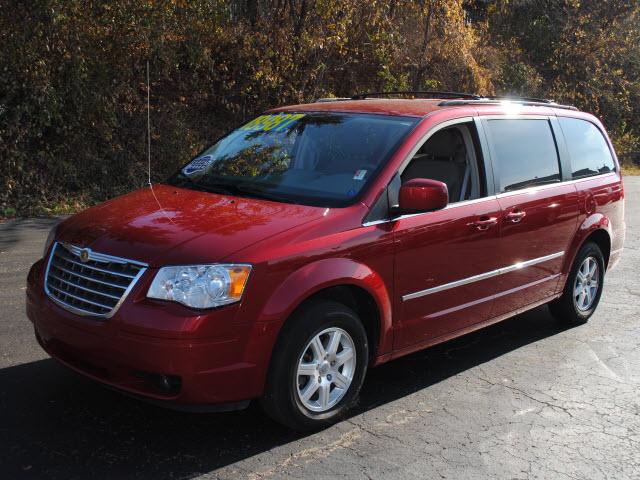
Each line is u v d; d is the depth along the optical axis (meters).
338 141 4.75
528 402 4.66
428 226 4.48
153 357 3.45
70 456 3.61
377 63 17.22
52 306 3.86
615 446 4.11
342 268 3.94
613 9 25.34
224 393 3.57
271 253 3.68
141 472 3.50
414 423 4.25
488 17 24.03
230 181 4.71
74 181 11.76
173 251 3.62
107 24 11.96
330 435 4.03
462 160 5.03
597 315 6.76
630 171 24.00
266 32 14.93
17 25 11.05
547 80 24.83
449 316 4.77
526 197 5.37
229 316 3.52
